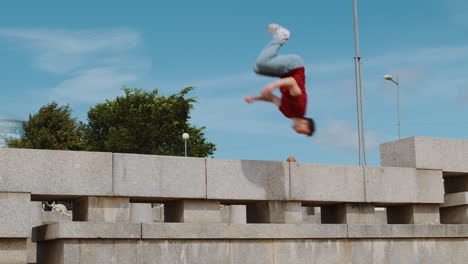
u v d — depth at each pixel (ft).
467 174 41.73
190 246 32.07
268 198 34.68
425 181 39.37
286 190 35.29
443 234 38.65
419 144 39.58
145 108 157.69
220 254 32.71
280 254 34.22
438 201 39.55
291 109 32.37
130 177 31.63
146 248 31.04
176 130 159.43
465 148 41.34
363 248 36.45
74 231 29.32
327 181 36.50
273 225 33.99
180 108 161.38
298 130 32.50
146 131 155.02
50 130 152.87
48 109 155.74
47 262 31.50
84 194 30.50
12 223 28.71
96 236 29.73
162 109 157.99
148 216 66.13
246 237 33.17
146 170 32.01
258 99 33.24
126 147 152.05
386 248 37.09
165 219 35.42
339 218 37.65
